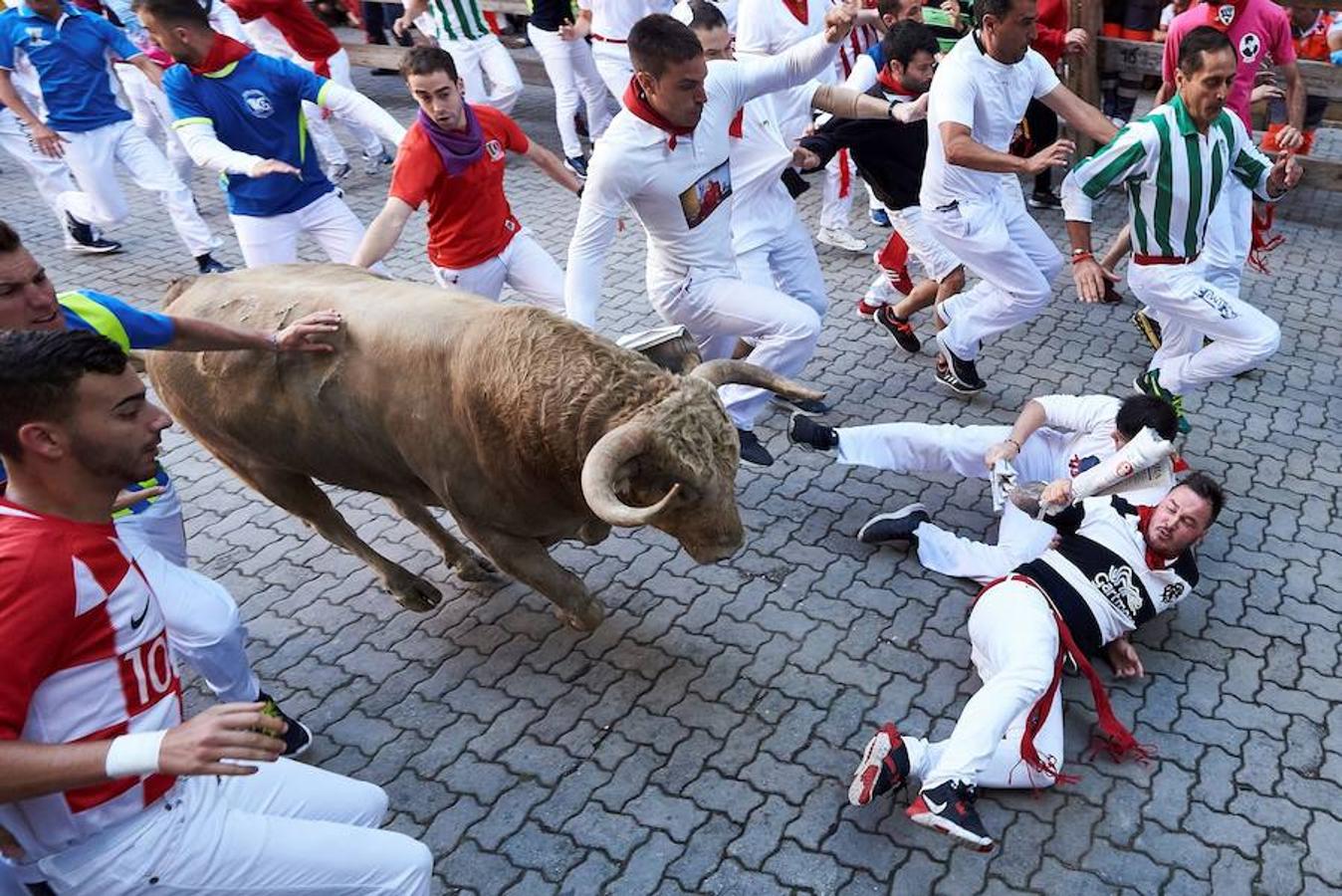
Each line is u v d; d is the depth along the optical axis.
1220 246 5.11
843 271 7.18
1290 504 4.69
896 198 5.66
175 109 5.09
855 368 5.97
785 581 4.35
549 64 8.81
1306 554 4.38
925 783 3.18
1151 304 5.04
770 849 3.25
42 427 1.96
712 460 2.90
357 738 3.74
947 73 4.93
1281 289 6.66
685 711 3.77
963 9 6.94
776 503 4.84
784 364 4.62
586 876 3.20
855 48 7.32
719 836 3.30
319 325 3.34
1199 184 4.67
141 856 2.15
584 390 2.98
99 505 2.11
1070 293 6.75
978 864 3.17
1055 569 3.58
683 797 3.44
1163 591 3.63
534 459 3.11
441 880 3.22
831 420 5.46
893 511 4.77
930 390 5.71
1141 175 4.71
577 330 3.10
